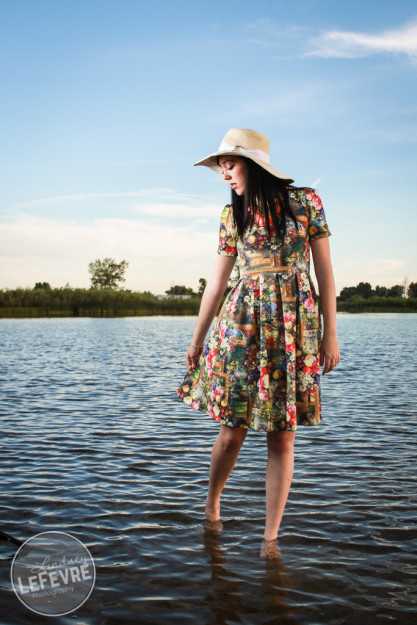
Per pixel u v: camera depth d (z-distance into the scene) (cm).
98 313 5897
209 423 554
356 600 219
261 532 285
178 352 1390
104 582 233
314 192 278
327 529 289
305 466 404
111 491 347
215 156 288
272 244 269
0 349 1455
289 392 262
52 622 203
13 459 421
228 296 286
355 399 688
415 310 7175
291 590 227
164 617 207
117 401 676
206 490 350
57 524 294
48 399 688
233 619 206
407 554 261
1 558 255
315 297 279
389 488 353
